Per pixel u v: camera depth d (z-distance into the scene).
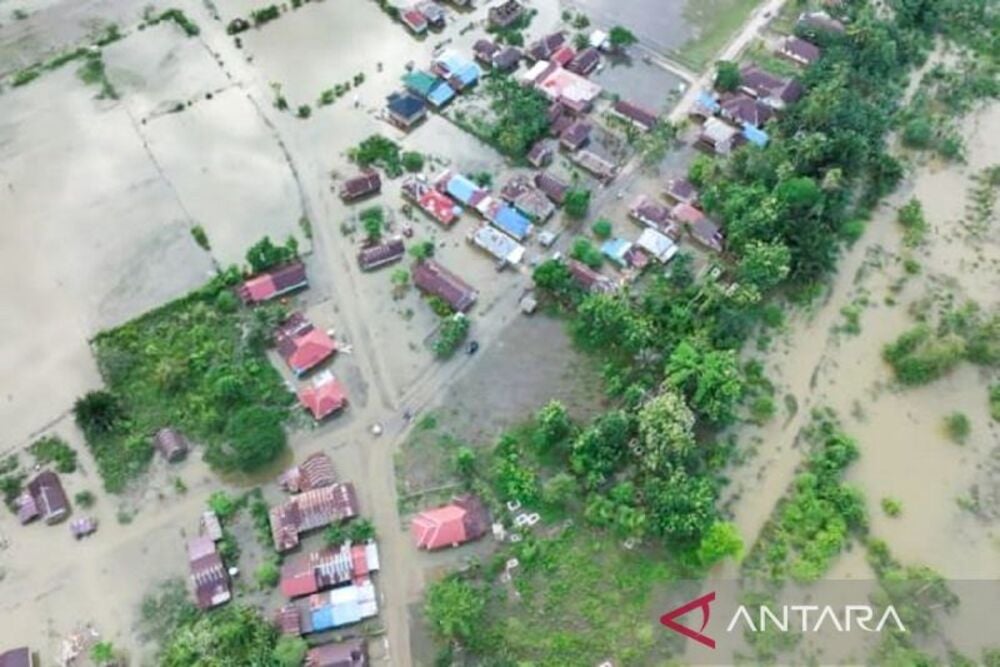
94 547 68.19
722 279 83.44
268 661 60.31
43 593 65.94
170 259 84.75
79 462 72.25
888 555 69.19
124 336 78.81
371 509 70.31
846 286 85.00
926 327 81.56
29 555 67.69
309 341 77.19
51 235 86.25
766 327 81.81
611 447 71.31
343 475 72.00
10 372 77.12
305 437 74.12
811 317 82.69
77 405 72.62
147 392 75.69
